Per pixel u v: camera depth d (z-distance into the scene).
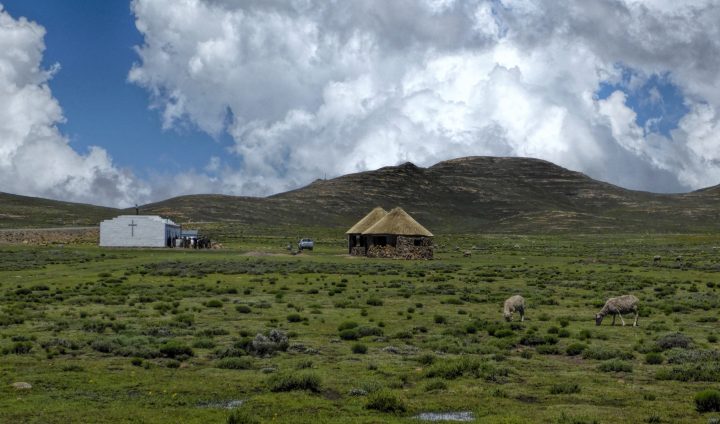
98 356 30.31
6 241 143.00
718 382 26.02
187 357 30.42
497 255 131.88
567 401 23.11
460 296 58.69
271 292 61.44
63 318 43.38
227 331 38.34
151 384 24.88
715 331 40.62
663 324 43.31
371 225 125.19
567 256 131.25
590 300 58.19
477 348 33.50
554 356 32.47
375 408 21.69
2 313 44.91
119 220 132.25
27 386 23.78
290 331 38.78
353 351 32.66
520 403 22.80
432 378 26.34
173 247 133.88
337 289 63.19
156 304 51.75
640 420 20.30
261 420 19.95
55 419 19.78
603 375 27.47
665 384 25.75
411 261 109.38
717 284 71.75
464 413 21.48
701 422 20.11
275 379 24.81
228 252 120.56
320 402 22.41
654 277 82.56
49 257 102.00
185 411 20.98
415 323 43.72
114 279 71.31
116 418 20.03
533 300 57.31
